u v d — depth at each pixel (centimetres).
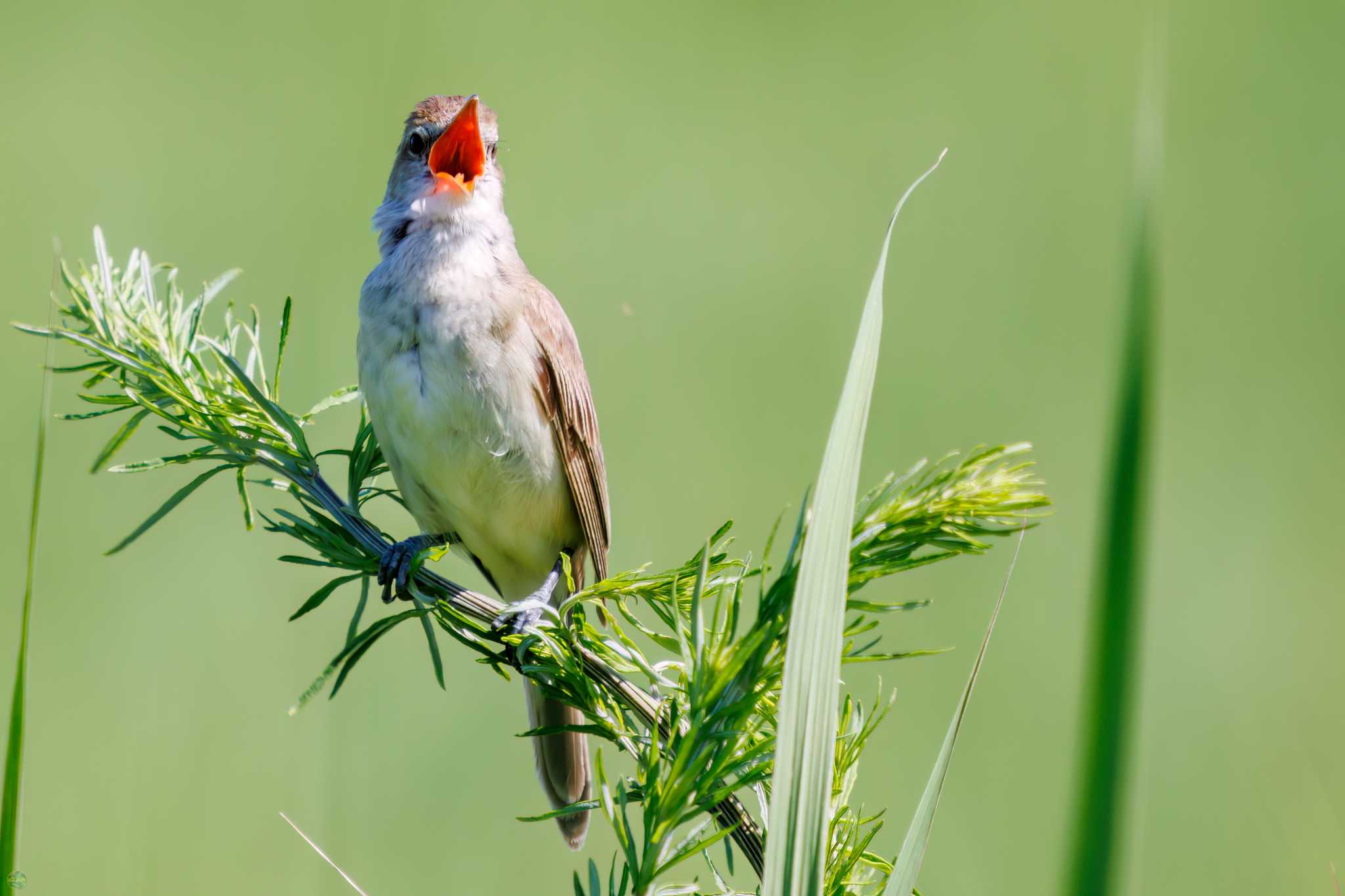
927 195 1906
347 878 326
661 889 275
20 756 263
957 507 271
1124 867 209
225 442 438
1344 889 828
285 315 446
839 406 237
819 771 229
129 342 453
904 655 273
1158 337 233
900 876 242
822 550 232
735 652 272
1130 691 215
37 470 275
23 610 266
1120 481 226
